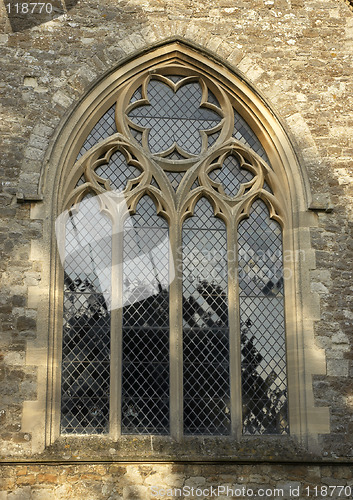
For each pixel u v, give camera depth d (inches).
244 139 330.3
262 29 336.2
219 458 280.5
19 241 295.1
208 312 307.7
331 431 288.5
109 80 322.3
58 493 272.2
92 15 328.2
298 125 325.1
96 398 292.8
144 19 330.6
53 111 313.0
